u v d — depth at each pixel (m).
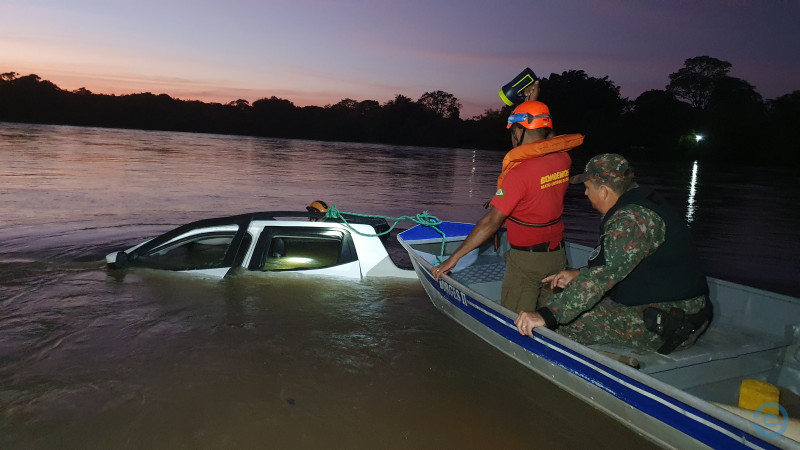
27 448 3.17
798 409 3.34
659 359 3.56
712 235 12.41
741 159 59.75
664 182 28.23
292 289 5.68
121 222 10.70
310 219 6.26
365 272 6.05
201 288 5.62
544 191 4.04
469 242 4.19
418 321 5.14
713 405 2.71
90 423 3.41
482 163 38.84
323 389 3.91
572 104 68.94
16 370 4.01
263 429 3.42
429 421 3.57
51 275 5.98
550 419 3.62
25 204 12.28
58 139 41.22
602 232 3.56
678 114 64.88
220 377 4.01
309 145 58.31
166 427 3.40
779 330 4.19
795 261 9.95
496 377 4.14
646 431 3.21
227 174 21.73
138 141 45.56
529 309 4.29
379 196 17.14
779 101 63.19
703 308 3.55
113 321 4.86
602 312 3.63
